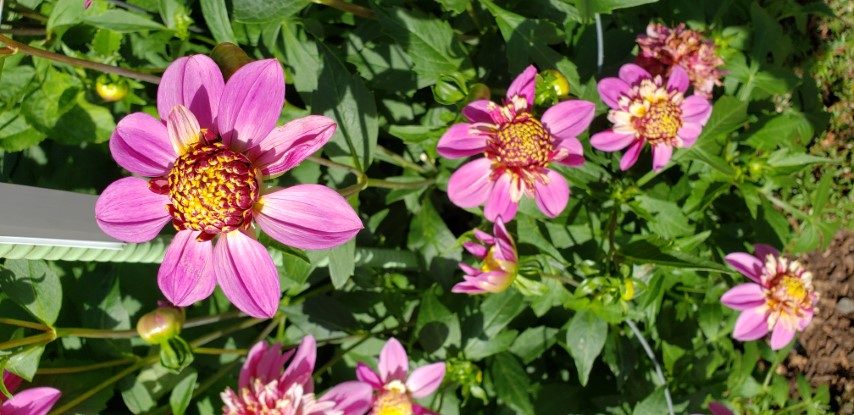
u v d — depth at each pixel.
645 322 0.79
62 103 0.70
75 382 0.68
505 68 0.76
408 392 0.67
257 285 0.53
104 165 0.75
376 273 0.74
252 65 0.52
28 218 0.55
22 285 0.63
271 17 0.65
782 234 0.80
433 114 0.74
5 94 0.70
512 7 0.73
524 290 0.67
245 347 0.74
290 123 0.53
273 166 0.53
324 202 0.53
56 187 0.74
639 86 0.70
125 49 0.72
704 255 0.81
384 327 0.75
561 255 0.73
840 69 1.06
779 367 0.98
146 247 0.62
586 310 0.69
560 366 0.79
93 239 0.58
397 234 0.78
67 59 0.62
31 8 0.70
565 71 0.70
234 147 0.53
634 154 0.70
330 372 0.74
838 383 0.98
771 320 0.72
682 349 0.79
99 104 0.72
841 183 1.01
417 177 0.74
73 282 0.72
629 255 0.69
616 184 0.72
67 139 0.71
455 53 0.70
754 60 0.81
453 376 0.70
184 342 0.64
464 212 0.82
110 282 0.69
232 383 0.72
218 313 0.74
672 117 0.68
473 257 0.73
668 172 0.81
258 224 0.54
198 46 0.72
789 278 0.72
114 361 0.67
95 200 0.59
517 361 0.71
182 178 0.52
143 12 0.71
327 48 0.66
